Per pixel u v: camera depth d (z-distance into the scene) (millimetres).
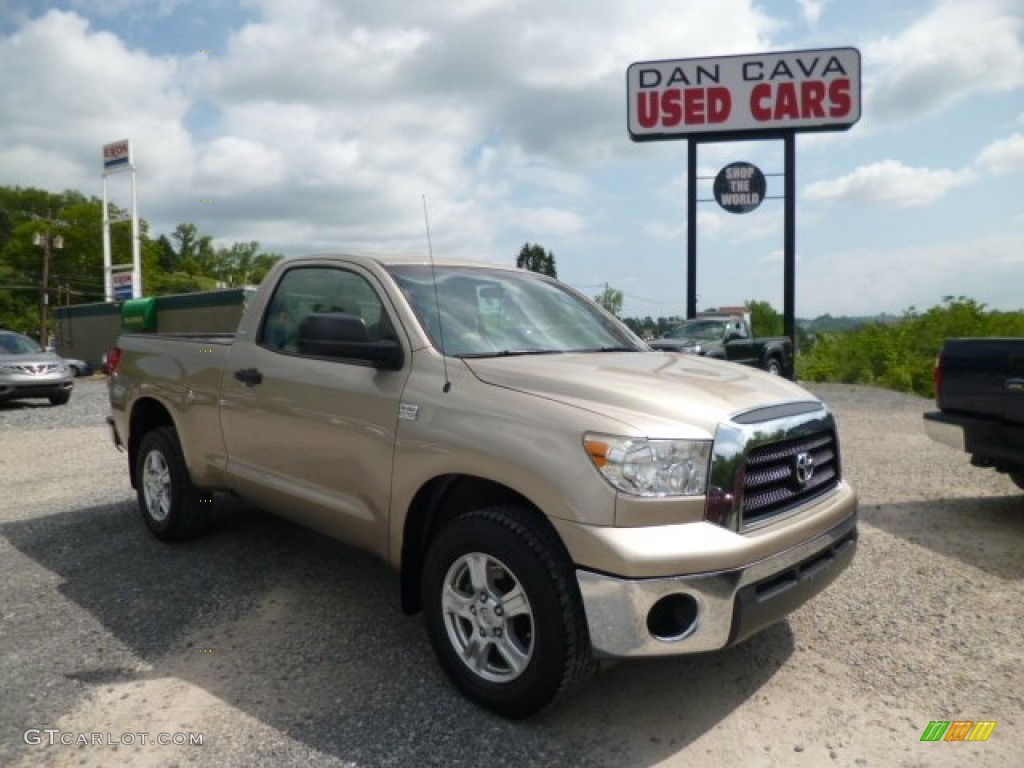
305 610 3855
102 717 2877
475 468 2908
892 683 3193
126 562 4562
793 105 19188
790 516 2949
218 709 2936
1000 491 6492
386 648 3449
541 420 2793
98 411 13906
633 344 4258
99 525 5391
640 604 2510
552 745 2707
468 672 2949
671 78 19719
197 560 4570
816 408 3281
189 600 3980
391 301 3523
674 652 2553
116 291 52438
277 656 3371
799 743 2754
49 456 8570
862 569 4527
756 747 2725
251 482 4070
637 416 2715
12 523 5523
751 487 2799
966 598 4082
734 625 2613
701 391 2992
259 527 5191
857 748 2729
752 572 2646
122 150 51844
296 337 3963
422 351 3309
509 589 2943
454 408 3053
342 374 3549
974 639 3600
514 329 3738
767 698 3064
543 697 2709
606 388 2904
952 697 3082
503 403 2939
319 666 3279
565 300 4383
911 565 4590
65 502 6172
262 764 2588
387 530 3297
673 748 2711
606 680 3197
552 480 2670
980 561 4660
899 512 5805
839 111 19000
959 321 24516
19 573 4422
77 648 3447
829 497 3246
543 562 2674
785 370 19891
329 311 3854
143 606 3910
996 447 5184
